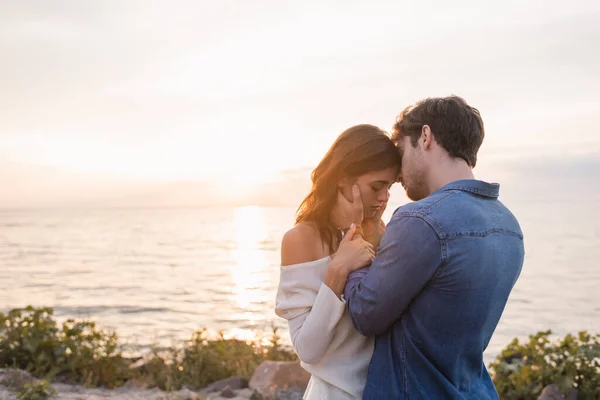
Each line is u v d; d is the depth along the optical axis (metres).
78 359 6.50
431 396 1.76
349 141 2.04
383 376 1.85
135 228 194.00
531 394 5.44
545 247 69.00
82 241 116.56
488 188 1.88
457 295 1.74
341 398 1.99
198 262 65.06
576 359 5.53
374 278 1.79
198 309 28.44
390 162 2.01
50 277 48.12
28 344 6.47
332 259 2.06
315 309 1.93
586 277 39.28
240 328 20.70
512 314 23.95
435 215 1.76
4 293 36.59
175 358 6.93
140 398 5.79
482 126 1.94
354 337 2.00
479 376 1.92
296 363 6.21
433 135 1.90
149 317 25.47
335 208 2.13
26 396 5.37
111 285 41.53
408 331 1.81
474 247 1.75
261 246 99.25
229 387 6.11
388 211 152.38
